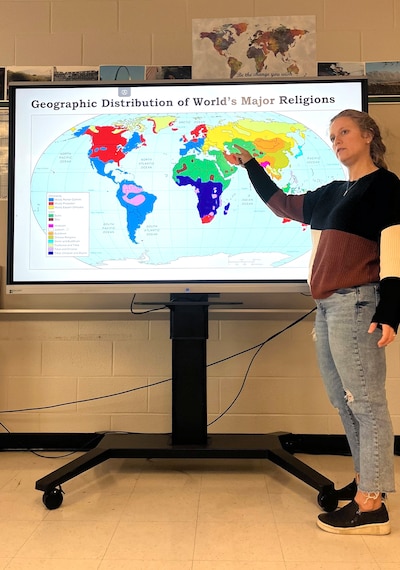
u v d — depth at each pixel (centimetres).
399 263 134
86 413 222
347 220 145
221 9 225
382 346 133
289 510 157
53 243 191
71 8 226
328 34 223
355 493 158
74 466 167
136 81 193
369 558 128
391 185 141
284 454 175
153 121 193
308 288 185
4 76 225
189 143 191
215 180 190
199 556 129
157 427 221
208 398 221
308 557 129
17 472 193
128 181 191
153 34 225
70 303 223
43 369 223
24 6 227
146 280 189
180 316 187
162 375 222
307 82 191
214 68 199
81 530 144
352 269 142
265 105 192
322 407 219
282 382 220
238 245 188
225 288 186
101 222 191
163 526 146
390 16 223
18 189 193
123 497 167
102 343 223
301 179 189
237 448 178
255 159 189
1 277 223
